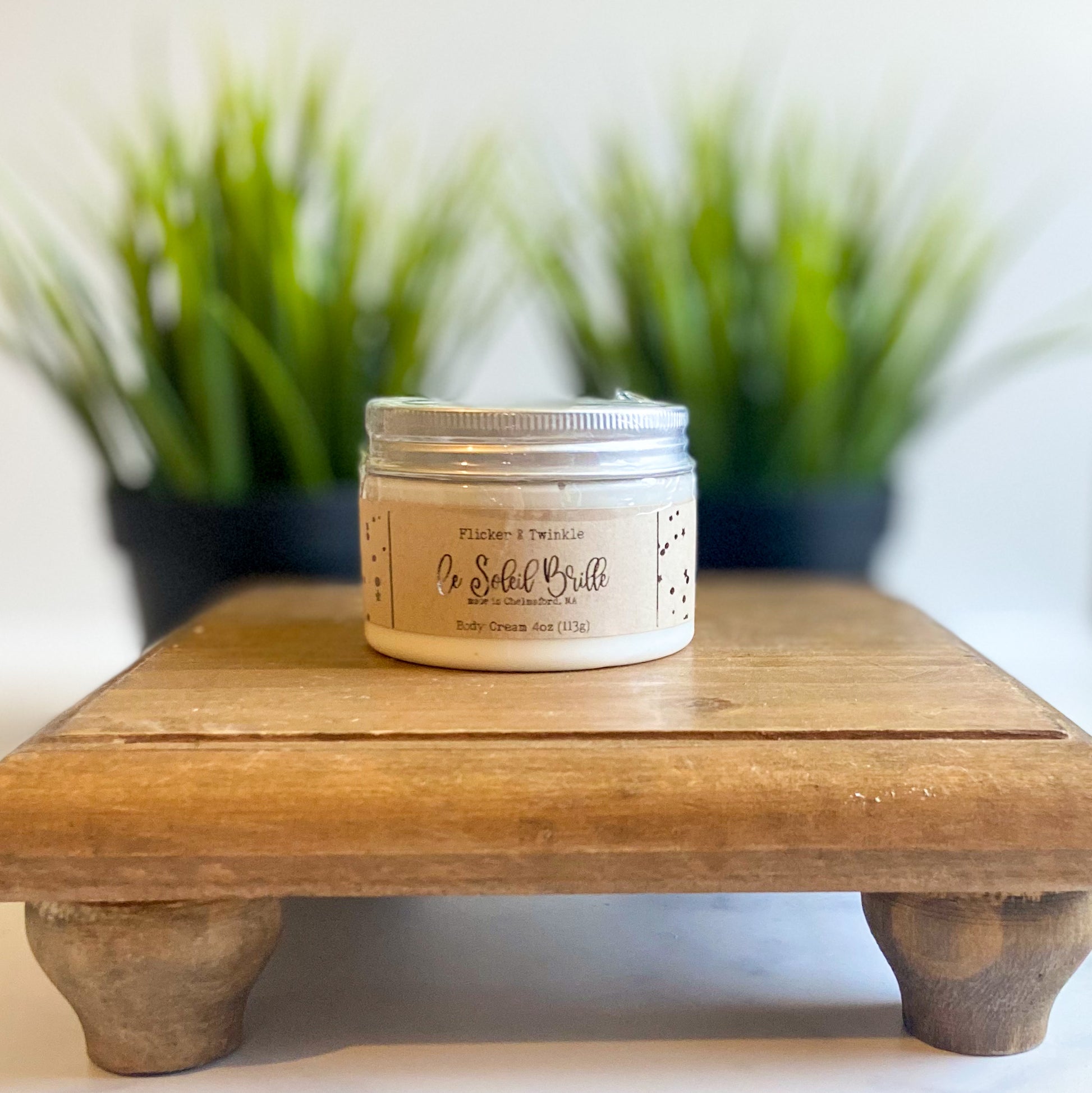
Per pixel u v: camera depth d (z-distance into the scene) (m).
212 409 0.57
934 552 0.81
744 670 0.40
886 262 0.66
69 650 0.79
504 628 0.39
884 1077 0.32
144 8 0.72
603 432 0.39
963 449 0.80
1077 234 0.76
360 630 0.47
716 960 0.40
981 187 0.75
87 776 0.31
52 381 0.61
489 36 0.73
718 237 0.60
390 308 0.60
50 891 0.31
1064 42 0.74
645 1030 0.35
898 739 0.33
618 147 0.68
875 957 0.40
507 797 0.31
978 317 0.77
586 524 0.39
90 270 0.73
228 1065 0.33
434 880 0.31
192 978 0.32
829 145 0.72
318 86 0.65
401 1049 0.34
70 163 0.73
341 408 0.60
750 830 0.31
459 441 0.39
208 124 0.72
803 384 0.60
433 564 0.40
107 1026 0.32
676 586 0.42
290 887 0.31
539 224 0.72
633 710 0.36
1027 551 0.81
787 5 0.73
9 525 0.79
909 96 0.74
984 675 0.40
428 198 0.67
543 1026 0.35
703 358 0.61
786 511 0.59
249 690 0.38
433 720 0.35
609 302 0.71
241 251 0.57
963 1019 0.33
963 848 0.31
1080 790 0.31
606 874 0.31
